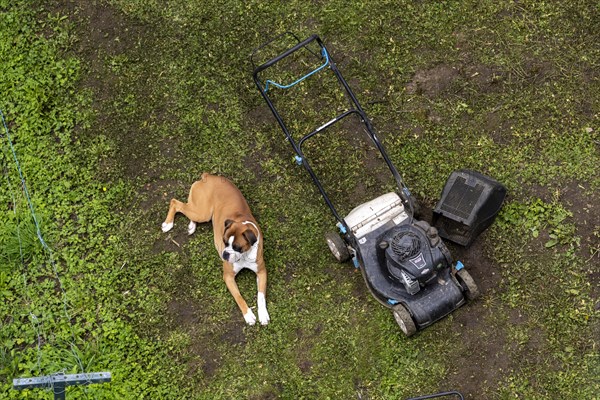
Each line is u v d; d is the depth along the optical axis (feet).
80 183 17.83
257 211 17.02
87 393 15.06
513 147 17.10
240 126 18.16
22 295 16.43
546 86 17.79
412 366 14.97
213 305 16.07
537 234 16.02
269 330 15.62
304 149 17.67
